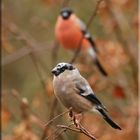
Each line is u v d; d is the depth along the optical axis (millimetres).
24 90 15211
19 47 16719
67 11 15188
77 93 9586
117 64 14477
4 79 16906
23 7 16203
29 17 16188
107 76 14375
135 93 14633
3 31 14094
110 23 14766
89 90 9656
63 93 9594
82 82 9656
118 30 14930
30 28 16453
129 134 13039
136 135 13148
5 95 12328
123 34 14984
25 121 11531
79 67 14375
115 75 14445
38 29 16500
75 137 13656
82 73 14758
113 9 14586
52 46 14547
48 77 14281
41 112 13773
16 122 13102
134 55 14875
